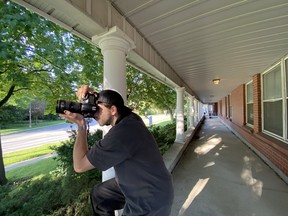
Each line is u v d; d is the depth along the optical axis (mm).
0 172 4938
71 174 2926
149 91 7875
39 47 3701
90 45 4227
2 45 2785
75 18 1499
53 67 4309
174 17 2010
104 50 1861
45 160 7324
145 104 8734
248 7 1847
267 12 1947
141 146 1100
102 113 1170
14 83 3852
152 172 1111
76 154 1085
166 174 1191
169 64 4016
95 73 4809
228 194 3027
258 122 5578
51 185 2832
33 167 6297
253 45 2912
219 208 2633
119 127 1096
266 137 4785
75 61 4340
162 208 1134
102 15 1652
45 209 2234
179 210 2598
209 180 3592
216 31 2367
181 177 3762
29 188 2781
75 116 1098
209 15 1988
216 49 3045
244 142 7094
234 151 5852
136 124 1147
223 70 4750
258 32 2428
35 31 3371
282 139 4191
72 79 4434
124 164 1106
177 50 3066
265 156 4656
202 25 2205
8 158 8070
